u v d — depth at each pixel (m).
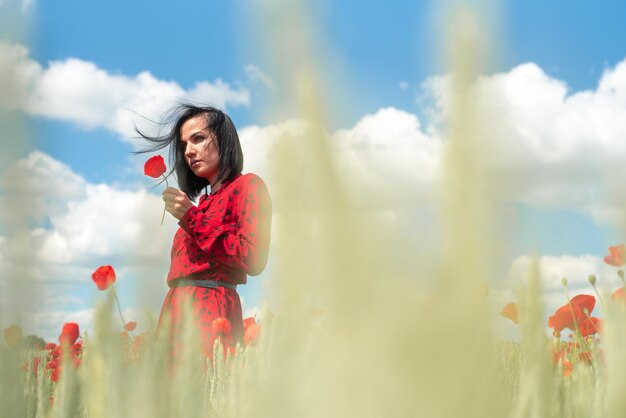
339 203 0.15
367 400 0.15
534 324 0.22
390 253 0.15
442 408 0.15
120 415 0.22
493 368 0.15
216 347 0.72
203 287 3.10
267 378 0.18
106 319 0.22
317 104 0.16
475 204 0.15
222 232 3.01
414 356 0.15
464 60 0.16
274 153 0.16
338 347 0.15
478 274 0.15
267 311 0.17
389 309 0.15
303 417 0.16
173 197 2.98
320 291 0.15
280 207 0.15
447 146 0.15
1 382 0.18
